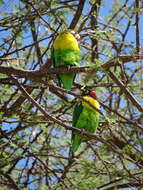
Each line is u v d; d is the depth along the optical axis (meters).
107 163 12.50
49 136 15.03
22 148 12.83
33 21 12.27
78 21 13.38
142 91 13.31
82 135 11.75
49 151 14.57
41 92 13.18
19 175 14.55
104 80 14.16
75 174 13.96
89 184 12.56
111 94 14.53
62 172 13.81
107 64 10.56
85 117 12.43
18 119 12.63
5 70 10.68
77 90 13.46
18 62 13.57
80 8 12.49
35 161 14.25
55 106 14.86
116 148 10.91
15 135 13.37
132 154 12.32
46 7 12.05
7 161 12.60
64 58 11.84
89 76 10.95
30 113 13.11
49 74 11.10
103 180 13.53
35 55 14.88
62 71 11.06
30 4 11.86
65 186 12.48
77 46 12.13
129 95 11.10
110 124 11.95
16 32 12.48
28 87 12.63
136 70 14.38
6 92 14.08
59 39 12.06
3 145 12.76
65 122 13.50
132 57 10.46
